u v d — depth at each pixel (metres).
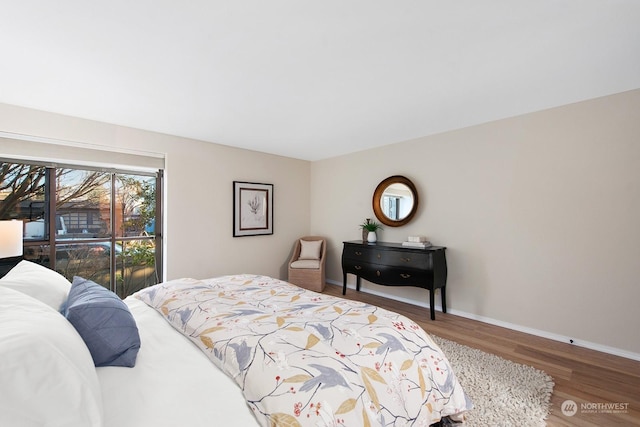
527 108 2.75
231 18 1.45
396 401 1.14
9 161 2.76
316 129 3.36
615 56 1.85
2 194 2.78
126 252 3.52
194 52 1.76
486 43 1.70
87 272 3.25
